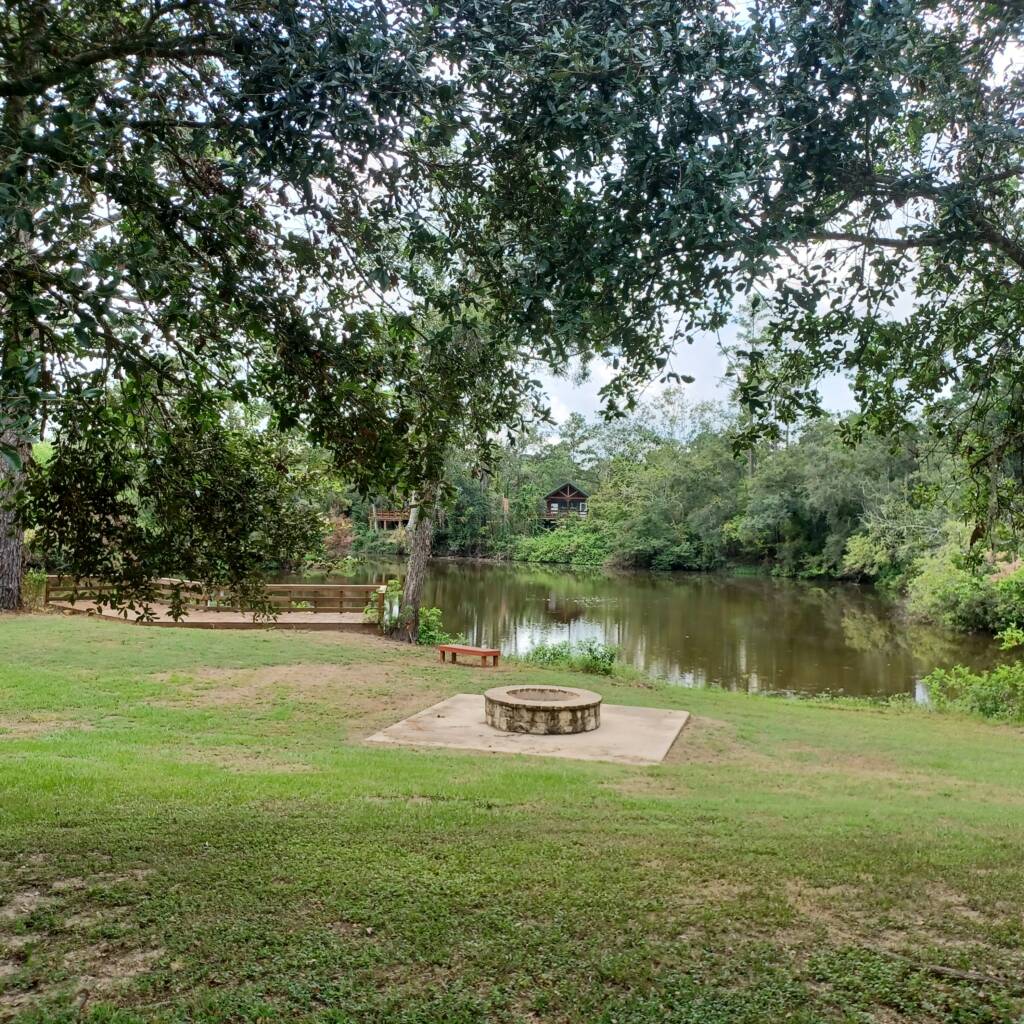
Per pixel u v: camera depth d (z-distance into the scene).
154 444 4.77
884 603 31.92
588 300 3.46
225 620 16.17
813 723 11.21
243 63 3.18
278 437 5.14
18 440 4.05
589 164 3.18
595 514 58.34
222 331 4.33
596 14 3.11
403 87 3.03
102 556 4.77
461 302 4.21
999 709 12.91
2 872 4.25
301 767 7.21
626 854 4.83
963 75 3.88
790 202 3.18
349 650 14.50
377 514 50.72
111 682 11.05
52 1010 3.00
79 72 3.18
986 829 5.93
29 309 2.87
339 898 4.01
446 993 3.21
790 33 3.00
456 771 7.19
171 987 3.20
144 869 4.33
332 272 4.19
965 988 3.29
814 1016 3.07
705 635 23.31
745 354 4.76
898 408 5.84
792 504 44.16
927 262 5.20
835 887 4.40
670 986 3.29
